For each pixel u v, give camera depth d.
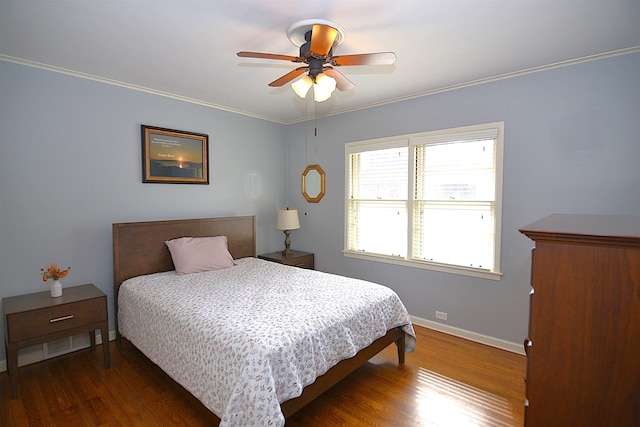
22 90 2.51
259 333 1.75
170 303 2.27
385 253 3.68
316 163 4.29
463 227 3.11
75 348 2.85
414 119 3.35
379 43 2.18
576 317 0.77
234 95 3.37
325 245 4.24
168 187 3.39
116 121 3.01
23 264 2.56
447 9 1.77
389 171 3.61
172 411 2.05
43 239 2.65
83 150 2.83
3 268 2.48
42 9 1.78
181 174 3.47
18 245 2.54
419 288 3.42
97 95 2.89
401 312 2.60
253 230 4.07
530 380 0.83
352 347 2.08
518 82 2.72
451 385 2.35
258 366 1.57
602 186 2.40
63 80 2.71
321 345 1.90
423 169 3.34
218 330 1.83
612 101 2.35
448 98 3.11
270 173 4.42
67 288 2.73
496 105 2.84
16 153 2.50
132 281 2.85
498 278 2.90
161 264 3.23
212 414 1.90
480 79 2.87
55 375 2.46
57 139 2.69
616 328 0.73
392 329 2.57
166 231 3.27
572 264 0.77
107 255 3.00
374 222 3.77
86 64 2.57
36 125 2.59
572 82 2.49
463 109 3.02
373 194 3.76
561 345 0.79
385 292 2.57
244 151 4.09
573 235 0.75
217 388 1.70
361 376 2.48
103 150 2.94
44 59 2.47
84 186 2.85
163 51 2.32
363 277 3.88
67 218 2.77
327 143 4.14
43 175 2.63
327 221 4.20
